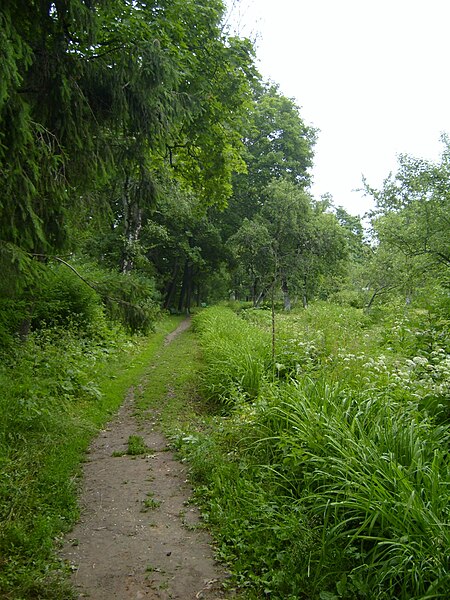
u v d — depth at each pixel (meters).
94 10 6.16
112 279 8.09
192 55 9.07
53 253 7.33
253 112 12.91
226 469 5.11
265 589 3.27
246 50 11.20
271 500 4.36
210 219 36.81
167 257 34.91
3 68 4.50
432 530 2.98
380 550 3.25
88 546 3.95
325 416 4.74
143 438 6.95
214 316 21.38
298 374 7.30
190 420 7.67
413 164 16.52
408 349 7.81
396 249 18.88
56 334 11.77
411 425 4.27
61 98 6.21
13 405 6.23
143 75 6.39
